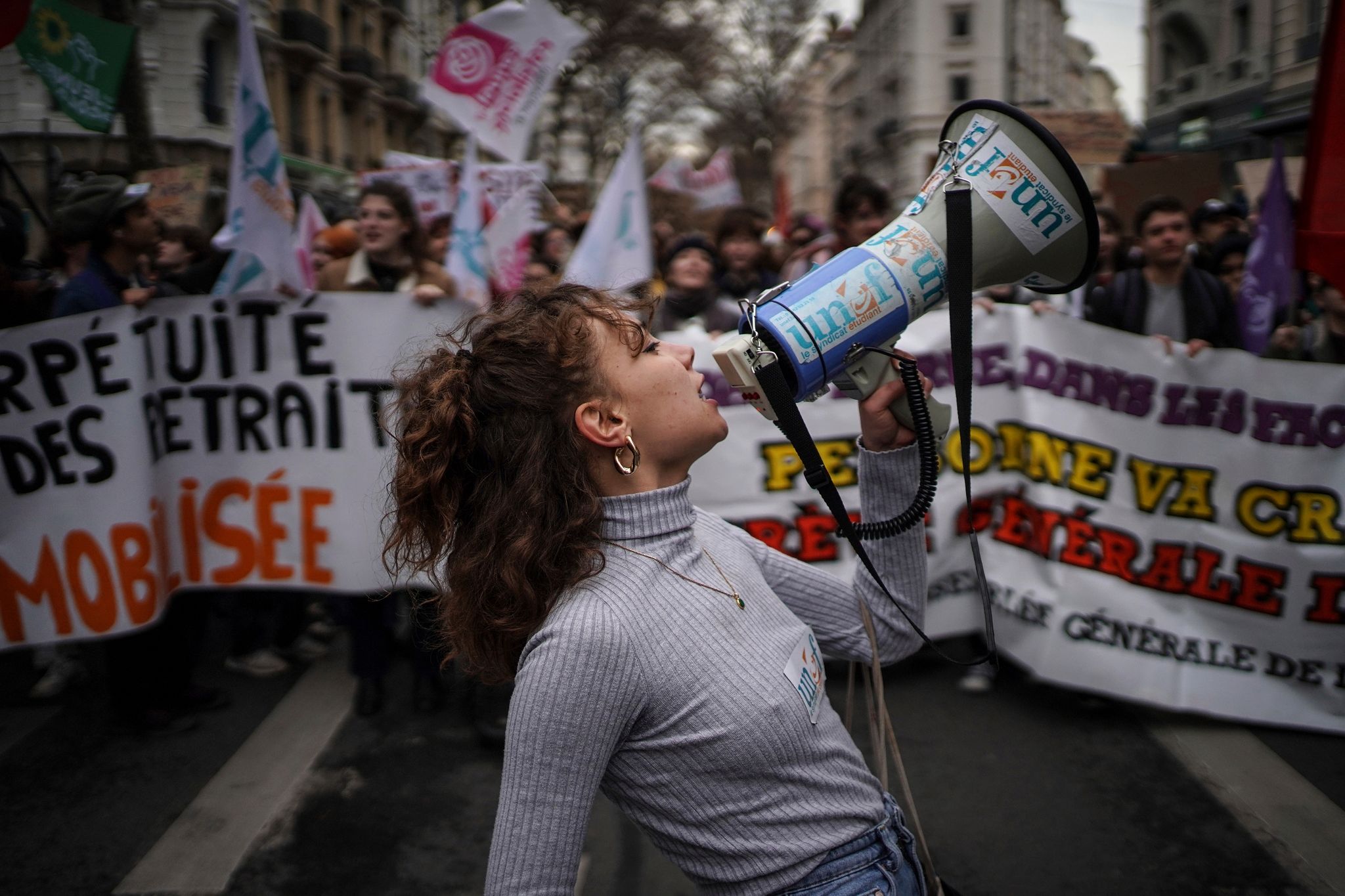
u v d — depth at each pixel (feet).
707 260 13.35
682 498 3.64
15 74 37.09
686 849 3.50
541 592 3.49
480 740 10.92
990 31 116.16
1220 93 49.24
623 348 3.60
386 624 11.66
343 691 12.60
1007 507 11.56
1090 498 10.98
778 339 3.83
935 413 4.15
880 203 14.56
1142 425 10.72
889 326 4.06
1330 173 9.87
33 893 8.53
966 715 11.22
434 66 14.78
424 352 4.17
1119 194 21.95
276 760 10.78
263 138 11.36
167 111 56.34
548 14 14.48
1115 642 10.91
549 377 3.52
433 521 3.78
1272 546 10.39
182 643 11.75
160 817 9.71
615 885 8.39
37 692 12.69
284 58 69.56
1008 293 15.20
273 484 11.37
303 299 11.14
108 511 10.61
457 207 13.80
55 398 10.48
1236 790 9.56
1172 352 10.53
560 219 24.45
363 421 11.23
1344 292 9.96
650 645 3.32
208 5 56.34
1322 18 40.47
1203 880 8.25
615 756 3.45
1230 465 10.46
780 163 122.62
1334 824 8.96
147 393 10.81
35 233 24.90
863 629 4.33
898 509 4.20
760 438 11.69
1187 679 10.71
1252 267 13.44
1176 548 10.69
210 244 16.30
